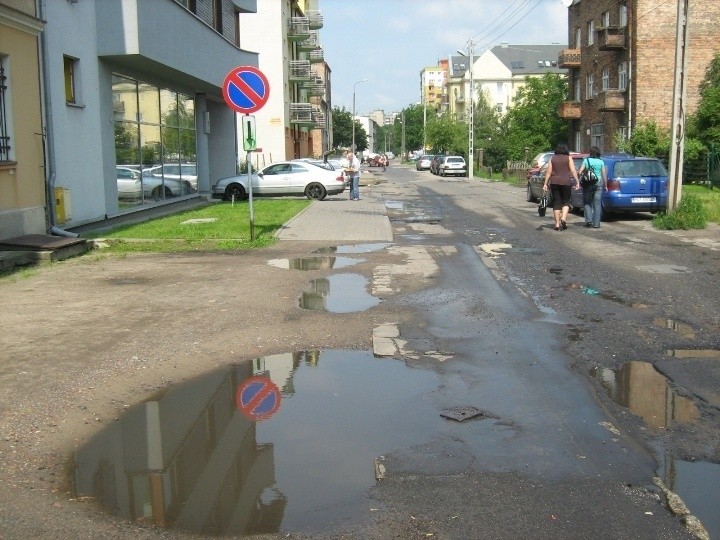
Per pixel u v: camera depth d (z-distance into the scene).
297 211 21.02
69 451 4.84
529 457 4.67
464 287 10.02
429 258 12.61
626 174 19.64
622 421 5.27
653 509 4.00
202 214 20.09
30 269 11.55
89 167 16.62
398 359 6.79
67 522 3.89
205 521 3.91
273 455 4.75
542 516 3.92
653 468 4.51
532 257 12.77
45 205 14.17
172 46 19.45
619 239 15.38
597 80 44.50
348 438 5.01
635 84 38.19
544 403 5.64
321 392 5.95
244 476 4.45
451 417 5.35
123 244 14.11
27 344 7.16
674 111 17.39
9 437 5.02
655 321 8.10
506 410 5.50
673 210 17.61
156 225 17.12
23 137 13.38
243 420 5.36
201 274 10.97
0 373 6.29
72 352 6.91
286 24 52.88
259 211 20.80
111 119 17.98
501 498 4.13
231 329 7.77
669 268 11.57
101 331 7.65
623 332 7.64
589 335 7.55
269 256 12.80
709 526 3.82
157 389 6.02
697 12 37.34
